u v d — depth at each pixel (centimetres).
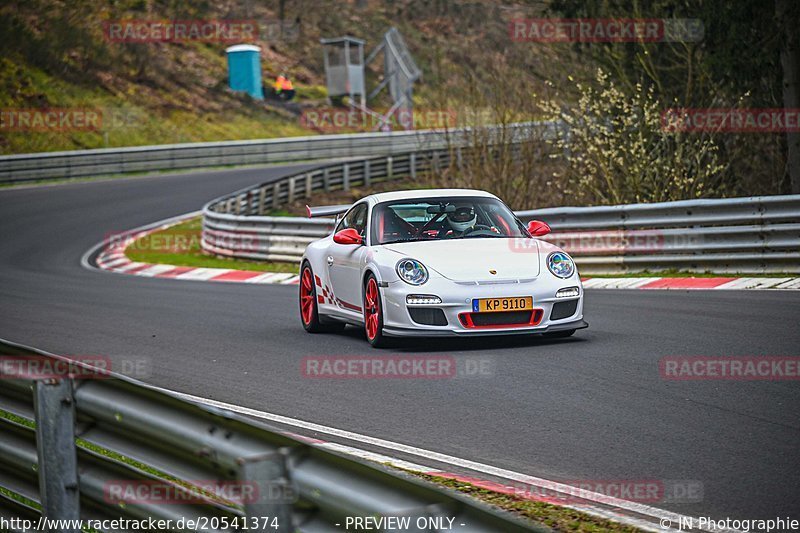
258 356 3198
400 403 2397
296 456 962
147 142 15125
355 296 3369
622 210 4953
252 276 6191
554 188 7269
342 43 17950
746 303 3700
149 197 11375
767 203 4516
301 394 2567
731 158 6806
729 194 6831
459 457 1889
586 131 6525
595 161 6581
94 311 4597
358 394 2527
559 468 1783
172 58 18000
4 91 14762
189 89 17275
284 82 18425
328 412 2342
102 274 6669
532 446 1945
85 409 1235
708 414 2120
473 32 19350
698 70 6800
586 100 6500
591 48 7144
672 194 6266
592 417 2152
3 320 4338
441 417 2230
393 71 17475
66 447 1242
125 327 4016
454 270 3075
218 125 16438
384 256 3195
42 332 3919
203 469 1074
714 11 6159
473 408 2300
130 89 16350
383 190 11094
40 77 15412
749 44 6122
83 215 10219
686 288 4312
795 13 5978
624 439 1958
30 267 7206
